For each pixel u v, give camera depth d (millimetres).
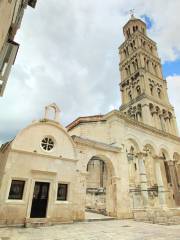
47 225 14266
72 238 10117
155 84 45406
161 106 42844
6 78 7422
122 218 19875
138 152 27547
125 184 22016
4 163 15258
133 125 28469
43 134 17219
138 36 51250
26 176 14930
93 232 12008
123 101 48406
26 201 14289
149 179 33875
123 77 51406
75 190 17547
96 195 29984
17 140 15438
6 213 13227
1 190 13469
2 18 3773
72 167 17797
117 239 10070
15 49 7570
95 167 33938
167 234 11641
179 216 19969
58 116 19406
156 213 20109
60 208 15727
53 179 16219
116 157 22984
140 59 46625
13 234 10680
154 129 31609
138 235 11227
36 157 16016
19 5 7988
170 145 33938
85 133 29078
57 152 17375
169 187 33562
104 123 27906
